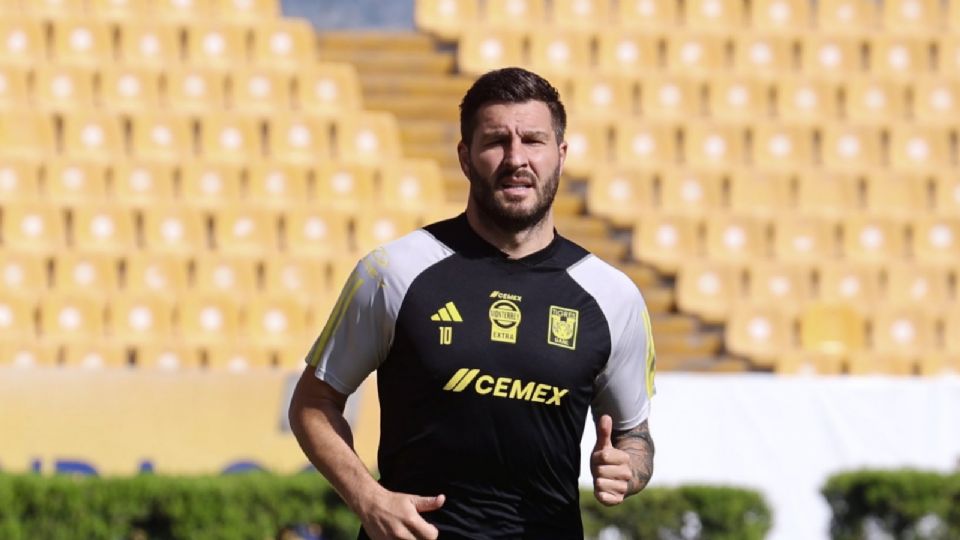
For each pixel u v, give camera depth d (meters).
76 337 38.16
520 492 9.79
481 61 47.16
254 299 38.75
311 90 45.41
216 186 42.53
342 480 9.80
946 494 25.66
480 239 10.01
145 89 44.91
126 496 22.97
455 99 46.38
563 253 10.13
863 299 41.91
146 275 39.88
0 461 27.70
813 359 38.81
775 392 29.27
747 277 41.53
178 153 43.47
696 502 25.09
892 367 38.91
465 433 9.66
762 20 49.75
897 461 29.17
